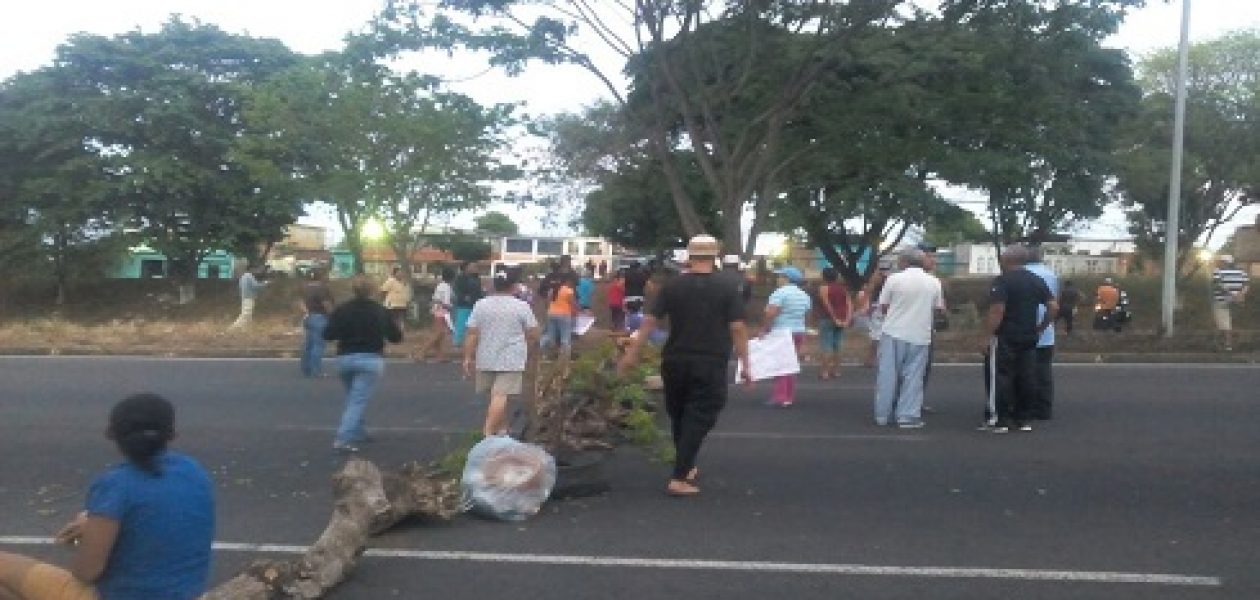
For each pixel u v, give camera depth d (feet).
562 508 26.94
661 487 29.25
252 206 137.80
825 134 75.41
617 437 33.88
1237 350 63.72
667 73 71.92
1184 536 24.26
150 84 138.82
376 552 23.17
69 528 14.16
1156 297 128.06
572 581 21.25
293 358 67.10
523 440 29.76
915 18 68.54
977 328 80.79
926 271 39.65
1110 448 34.68
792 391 44.60
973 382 51.62
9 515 26.78
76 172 136.77
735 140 78.43
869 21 67.87
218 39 143.64
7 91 141.59
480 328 34.27
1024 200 123.24
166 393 49.34
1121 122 123.24
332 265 165.27
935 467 31.76
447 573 21.76
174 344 72.33
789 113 73.10
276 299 138.41
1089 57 108.47
